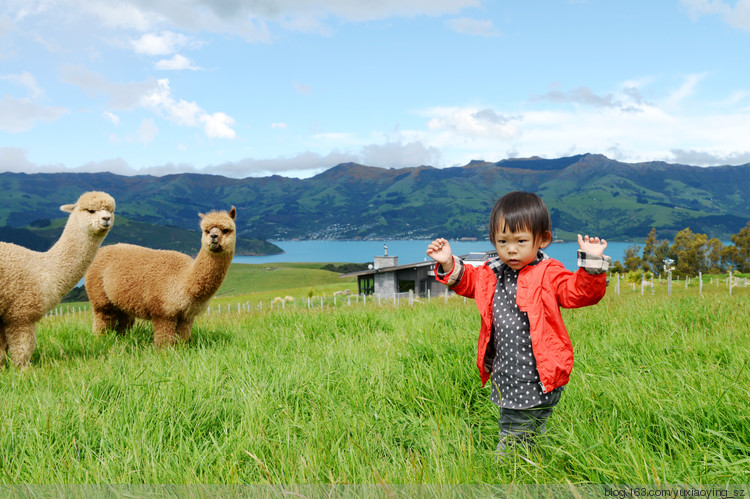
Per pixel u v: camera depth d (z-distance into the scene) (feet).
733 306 22.53
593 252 7.63
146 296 21.94
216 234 20.67
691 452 7.93
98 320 24.79
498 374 9.00
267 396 11.80
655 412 9.21
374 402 11.41
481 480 7.57
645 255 289.12
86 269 20.02
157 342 22.15
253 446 9.02
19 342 18.26
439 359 13.10
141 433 9.66
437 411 10.58
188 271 21.85
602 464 7.63
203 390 12.12
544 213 8.43
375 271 129.18
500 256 8.85
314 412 10.71
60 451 9.40
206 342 22.52
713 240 271.69
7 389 14.49
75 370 15.83
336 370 13.96
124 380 12.98
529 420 8.73
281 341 19.61
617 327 18.60
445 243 9.32
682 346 14.14
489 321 9.27
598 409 10.30
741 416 8.61
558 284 8.36
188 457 8.73
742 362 11.70
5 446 9.37
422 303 45.29
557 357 8.36
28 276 18.04
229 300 183.52
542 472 7.58
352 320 23.73
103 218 19.44
